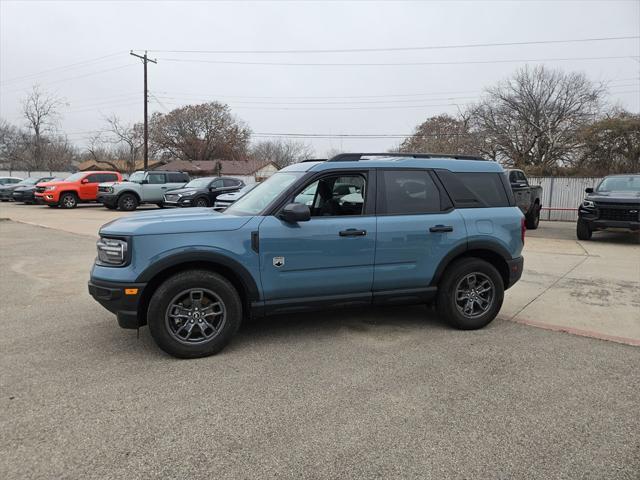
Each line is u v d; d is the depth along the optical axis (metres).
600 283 7.23
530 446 2.83
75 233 13.09
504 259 5.11
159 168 59.66
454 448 2.80
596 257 9.70
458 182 5.01
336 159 4.66
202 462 2.64
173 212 4.88
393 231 4.62
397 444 2.84
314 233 4.36
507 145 36.78
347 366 3.99
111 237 4.05
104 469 2.57
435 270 4.82
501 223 5.07
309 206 4.54
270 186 4.88
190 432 2.95
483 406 3.31
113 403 3.30
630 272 8.08
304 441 2.86
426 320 5.32
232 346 4.44
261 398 3.41
